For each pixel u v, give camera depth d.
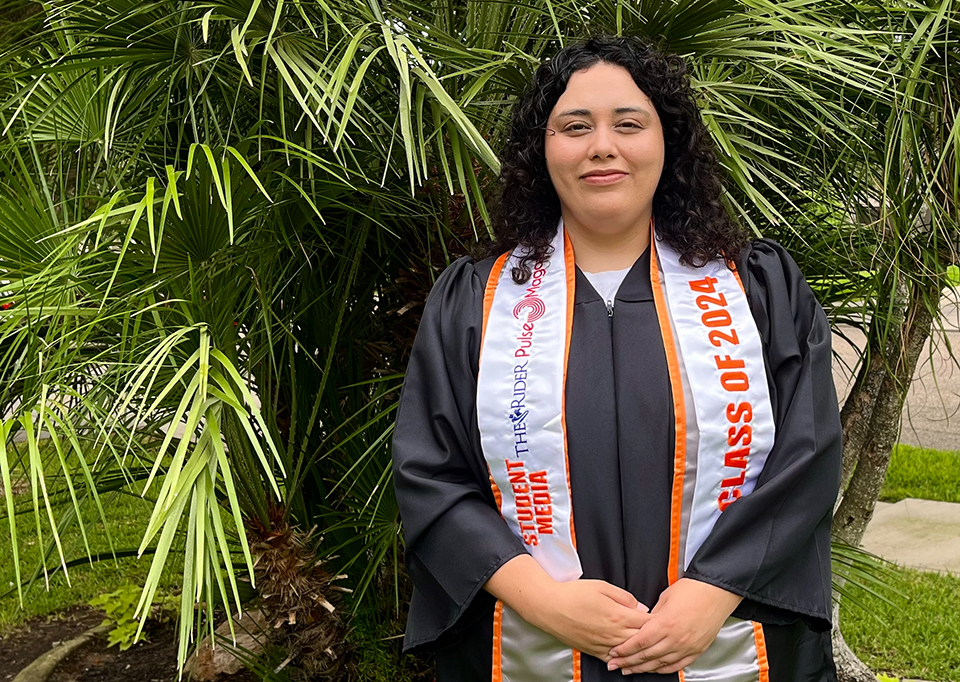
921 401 6.86
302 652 2.13
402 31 1.81
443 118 1.80
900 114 1.91
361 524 2.14
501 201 1.65
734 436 1.40
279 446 2.11
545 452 1.41
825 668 1.54
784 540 1.36
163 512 1.31
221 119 2.09
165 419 1.95
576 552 1.41
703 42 1.91
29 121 2.18
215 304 1.77
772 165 2.24
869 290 2.20
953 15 1.86
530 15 2.15
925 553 3.93
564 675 1.40
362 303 2.29
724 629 1.38
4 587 3.46
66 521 1.97
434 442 1.51
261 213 1.77
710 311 1.46
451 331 1.55
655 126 1.49
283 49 1.70
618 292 1.51
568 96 1.49
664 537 1.41
